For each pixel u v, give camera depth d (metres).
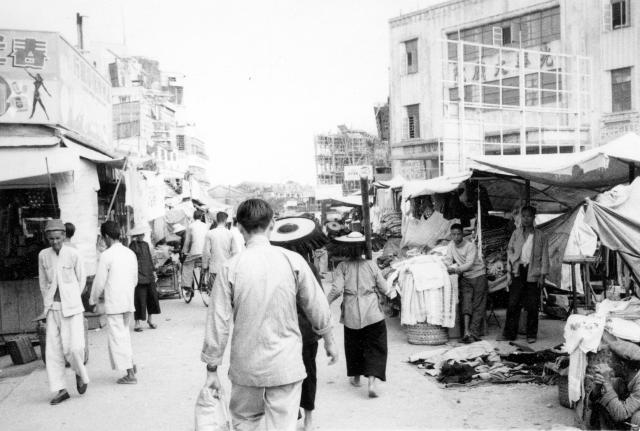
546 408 5.84
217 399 3.71
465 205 12.72
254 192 83.56
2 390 7.10
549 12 27.92
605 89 26.33
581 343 5.03
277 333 3.55
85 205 10.21
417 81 32.72
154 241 20.33
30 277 10.16
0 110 9.61
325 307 3.83
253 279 3.55
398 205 21.67
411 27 32.81
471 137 19.86
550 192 11.09
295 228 5.71
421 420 5.57
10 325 9.66
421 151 32.12
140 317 10.59
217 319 3.57
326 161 56.44
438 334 8.92
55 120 9.82
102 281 6.94
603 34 26.22
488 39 30.08
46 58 9.84
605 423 4.88
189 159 56.91
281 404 3.53
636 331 5.00
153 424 5.69
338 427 5.43
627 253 6.06
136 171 12.80
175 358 8.45
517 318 8.95
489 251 11.53
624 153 7.10
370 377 6.31
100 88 13.72
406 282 9.07
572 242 10.85
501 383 6.71
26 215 10.74
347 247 6.43
